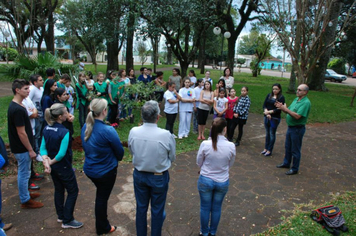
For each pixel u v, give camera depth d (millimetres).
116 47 17609
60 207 3119
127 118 8508
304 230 3195
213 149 2795
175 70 9117
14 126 3172
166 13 9570
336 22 15625
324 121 9492
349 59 22406
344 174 4922
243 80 25672
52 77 4938
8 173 4469
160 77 8625
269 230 3193
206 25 11781
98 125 2752
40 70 8734
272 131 5625
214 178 2846
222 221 3375
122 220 3342
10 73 9336
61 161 2920
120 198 3863
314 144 6746
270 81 25422
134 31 10227
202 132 6746
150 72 8766
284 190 4242
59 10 23484
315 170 5074
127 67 16641
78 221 3238
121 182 4363
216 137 2793
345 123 9398
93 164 2732
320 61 18688
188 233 3123
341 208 3707
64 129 2928
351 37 17906
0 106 9680
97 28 10695
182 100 6602
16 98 3203
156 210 2697
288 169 5098
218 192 2895
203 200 2910
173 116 6539
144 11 9688
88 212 3479
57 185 3064
